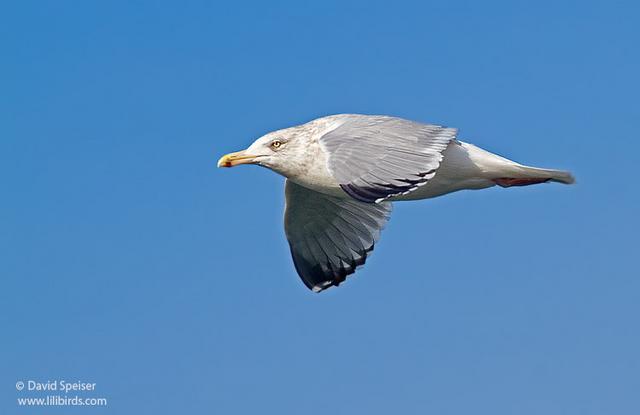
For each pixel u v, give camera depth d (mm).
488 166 16609
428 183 16812
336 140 15789
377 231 18609
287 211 18562
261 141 17188
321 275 19016
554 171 16562
